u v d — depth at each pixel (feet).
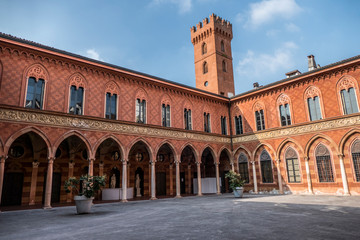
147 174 100.17
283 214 40.98
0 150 56.29
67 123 66.80
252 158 101.45
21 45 63.00
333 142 80.43
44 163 76.23
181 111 96.48
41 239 27.63
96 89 75.92
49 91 67.05
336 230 27.94
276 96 97.86
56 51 68.54
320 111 85.46
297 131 89.40
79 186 81.51
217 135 104.83
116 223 36.91
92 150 69.92
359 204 52.06
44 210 58.34
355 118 76.74
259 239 24.63
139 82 86.33
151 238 26.21
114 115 78.74
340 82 81.87
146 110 85.92
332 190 79.56
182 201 72.18
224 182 111.34
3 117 57.77
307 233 26.73
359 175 75.15
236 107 112.06
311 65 111.34
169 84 92.43
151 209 54.13
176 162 88.79
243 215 41.06
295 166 89.20
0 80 60.03
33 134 69.31
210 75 145.38
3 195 68.80
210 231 28.91
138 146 96.94
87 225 35.96
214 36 147.43
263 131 99.25
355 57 78.13
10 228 35.60
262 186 97.35
